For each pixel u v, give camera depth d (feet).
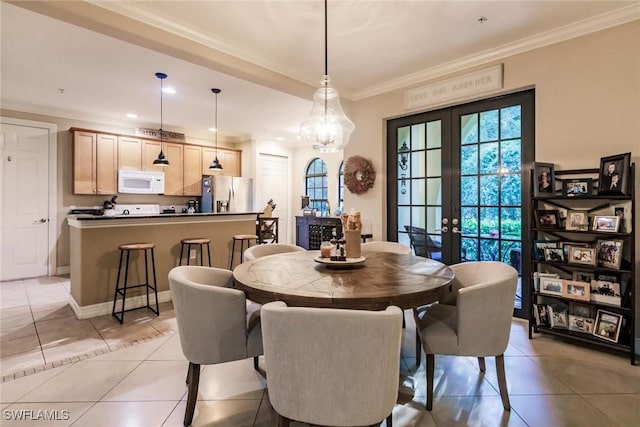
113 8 8.14
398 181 14.11
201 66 11.28
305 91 13.03
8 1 7.07
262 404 6.44
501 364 6.22
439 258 12.89
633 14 8.45
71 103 16.37
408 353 8.64
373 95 14.44
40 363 8.02
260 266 7.31
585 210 9.00
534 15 8.80
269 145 25.20
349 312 4.03
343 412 4.20
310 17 8.87
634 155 8.54
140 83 13.74
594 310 8.87
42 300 13.00
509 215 11.14
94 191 18.12
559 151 9.73
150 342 9.25
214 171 23.47
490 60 11.02
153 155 20.57
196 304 5.72
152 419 5.97
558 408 6.24
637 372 7.53
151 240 12.65
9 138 16.22
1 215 16.07
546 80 9.95
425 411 6.18
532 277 9.57
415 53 11.04
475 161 11.91
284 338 4.23
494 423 5.83
